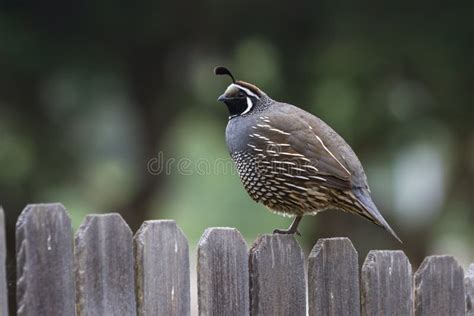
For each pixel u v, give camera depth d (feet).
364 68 56.24
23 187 60.39
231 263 15.90
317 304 17.19
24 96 59.98
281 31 60.44
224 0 59.77
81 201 67.97
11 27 56.85
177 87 65.26
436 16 56.34
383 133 58.59
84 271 14.21
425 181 93.25
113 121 69.77
